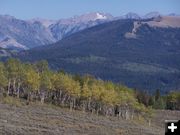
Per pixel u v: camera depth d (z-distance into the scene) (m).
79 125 119.50
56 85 173.62
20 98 164.50
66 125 114.88
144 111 198.50
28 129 89.56
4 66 168.75
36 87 162.75
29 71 164.88
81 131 106.44
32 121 111.81
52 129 100.06
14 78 166.25
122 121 163.75
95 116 162.62
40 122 112.94
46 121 117.38
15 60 170.38
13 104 145.88
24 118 115.62
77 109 175.00
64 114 145.88
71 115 147.12
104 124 134.88
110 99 176.25
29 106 149.75
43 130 92.44
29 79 162.38
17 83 172.00
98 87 177.50
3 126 87.94
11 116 114.56
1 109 127.81
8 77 164.75
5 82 157.00
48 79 168.50
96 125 127.50
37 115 128.75
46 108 154.50
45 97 177.12
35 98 172.00
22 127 91.56
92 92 175.12
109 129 121.81
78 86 174.50
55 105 169.00
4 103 145.00
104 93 176.12
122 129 128.75
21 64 171.88
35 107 150.75
